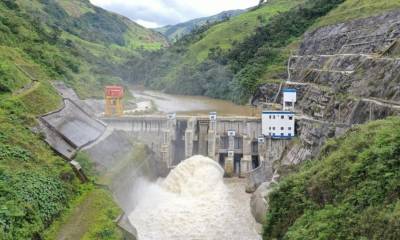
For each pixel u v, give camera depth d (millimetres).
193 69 159875
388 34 74500
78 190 45844
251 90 118125
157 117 75500
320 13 134000
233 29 188625
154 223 51438
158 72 189000
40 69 76875
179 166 67188
